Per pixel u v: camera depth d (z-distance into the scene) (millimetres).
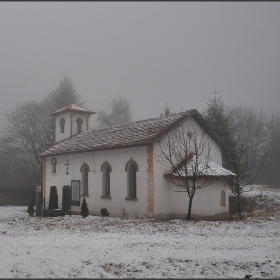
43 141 46781
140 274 7727
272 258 9250
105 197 23609
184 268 8250
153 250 10234
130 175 22094
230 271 8008
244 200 28891
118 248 10500
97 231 14703
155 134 20656
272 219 18016
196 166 18953
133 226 16312
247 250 10281
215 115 31547
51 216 22750
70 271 7906
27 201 39750
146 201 20375
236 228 14906
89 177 25406
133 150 21562
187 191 19016
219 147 24516
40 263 8578
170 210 21016
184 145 20172
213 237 12711
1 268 8156
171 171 21047
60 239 12242
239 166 28641
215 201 21062
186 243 11422
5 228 16156
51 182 30125
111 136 25219
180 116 22062
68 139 31922
